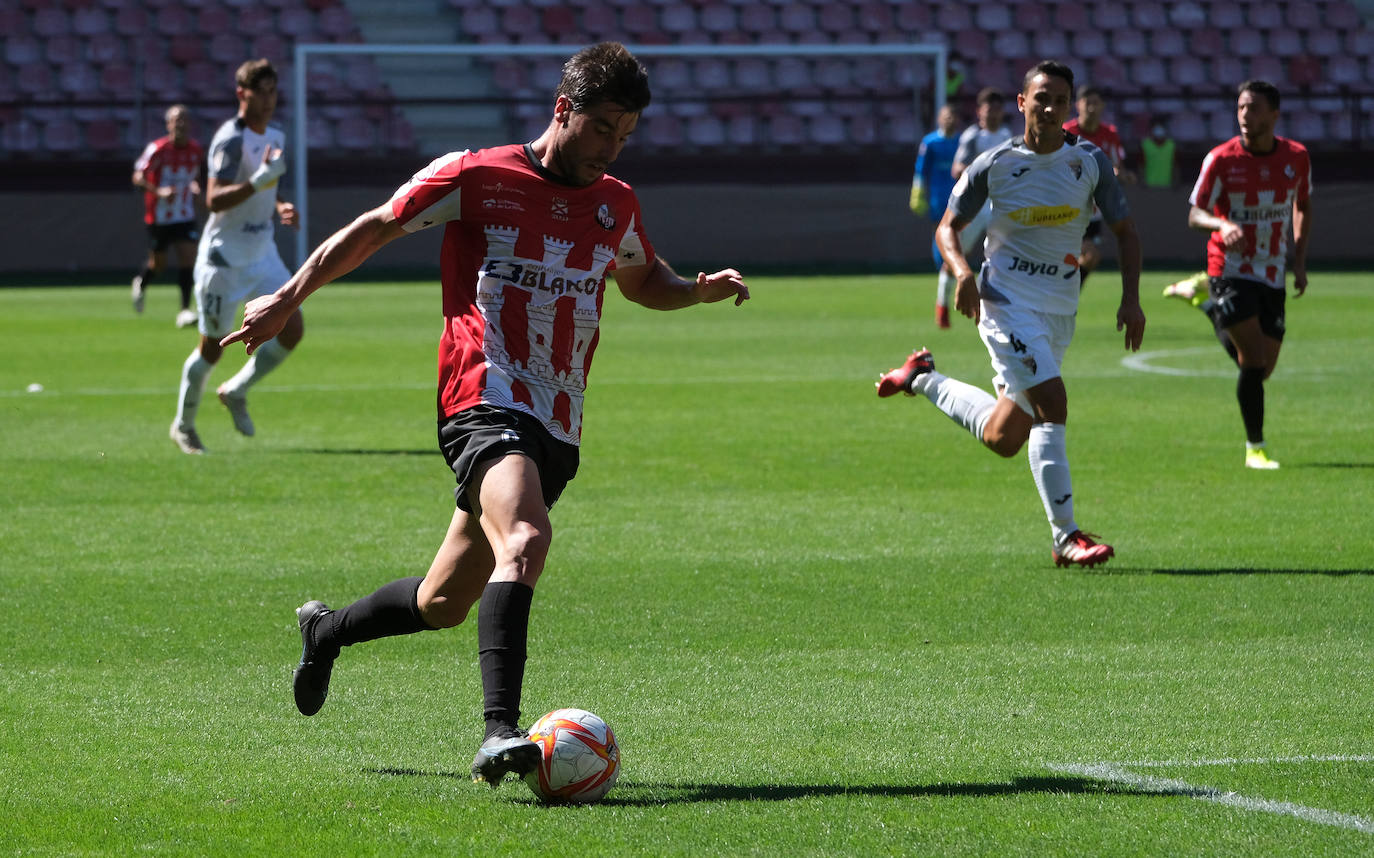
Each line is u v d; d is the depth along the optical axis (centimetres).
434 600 1013
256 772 1015
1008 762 1030
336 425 2764
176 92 7644
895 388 1772
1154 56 8294
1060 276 1686
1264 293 2267
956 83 7825
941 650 1332
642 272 1085
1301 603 1490
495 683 900
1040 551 1738
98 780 998
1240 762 1027
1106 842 877
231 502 2033
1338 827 901
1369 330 4416
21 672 1263
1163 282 6400
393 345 4200
